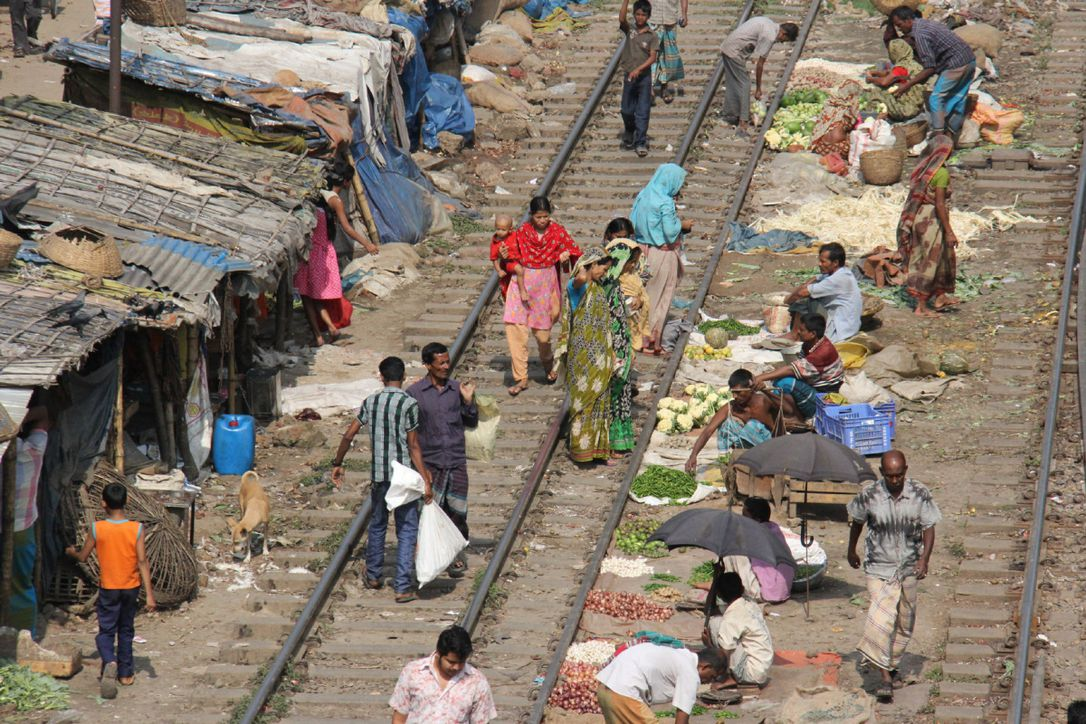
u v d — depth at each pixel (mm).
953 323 43594
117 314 32156
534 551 33281
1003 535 33125
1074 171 51969
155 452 34812
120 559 27125
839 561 32719
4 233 33219
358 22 52188
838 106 54625
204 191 39219
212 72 46000
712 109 56906
